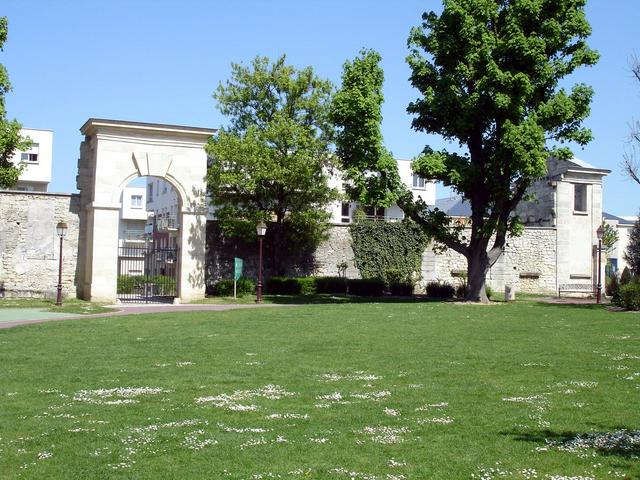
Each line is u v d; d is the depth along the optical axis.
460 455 6.84
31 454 7.03
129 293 38.41
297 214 36.34
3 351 14.98
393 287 39.16
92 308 27.41
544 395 9.91
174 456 6.91
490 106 28.89
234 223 35.75
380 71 29.50
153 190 75.00
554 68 29.03
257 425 8.21
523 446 7.13
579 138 29.64
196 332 18.62
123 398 9.89
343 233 40.78
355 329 19.20
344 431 7.87
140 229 81.31
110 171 31.92
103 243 31.62
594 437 7.45
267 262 38.62
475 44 28.66
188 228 33.22
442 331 18.67
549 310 25.97
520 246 43.25
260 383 11.07
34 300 30.73
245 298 34.31
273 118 36.88
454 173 28.75
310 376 11.74
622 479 6.00
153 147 32.78
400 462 6.61
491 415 8.64
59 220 32.28
